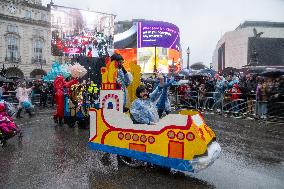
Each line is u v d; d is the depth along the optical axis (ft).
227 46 210.59
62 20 151.12
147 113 19.71
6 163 21.58
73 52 152.35
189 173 19.43
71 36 152.56
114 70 20.85
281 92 41.52
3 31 180.45
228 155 23.73
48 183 17.66
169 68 151.02
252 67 74.08
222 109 49.62
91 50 154.40
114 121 20.70
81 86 36.83
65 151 24.93
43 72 197.67
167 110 23.93
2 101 28.86
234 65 205.05
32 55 193.36
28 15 190.19
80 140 29.30
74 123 37.19
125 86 22.77
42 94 66.44
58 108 38.37
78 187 17.06
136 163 20.31
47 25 199.11
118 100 20.54
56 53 150.51
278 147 26.35
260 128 35.99
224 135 31.58
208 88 56.49
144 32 147.33
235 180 18.16
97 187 17.06
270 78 43.27
